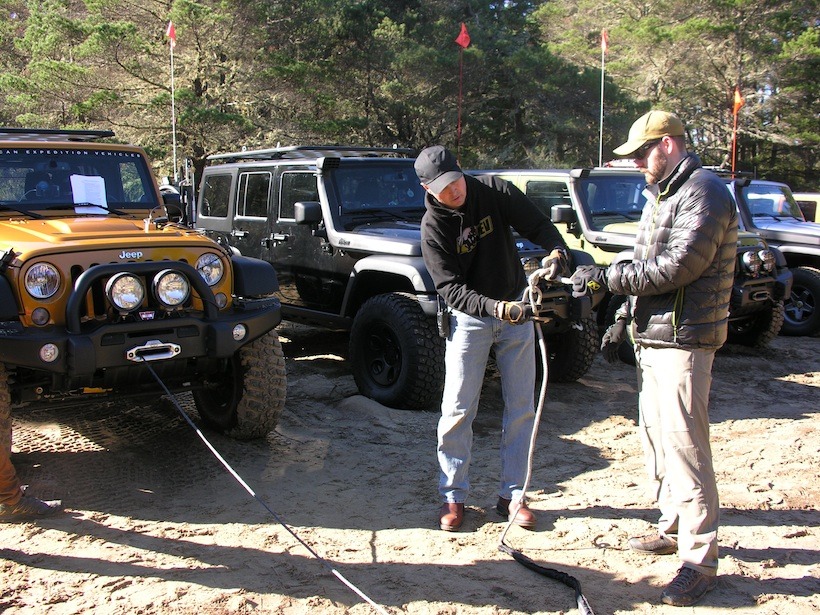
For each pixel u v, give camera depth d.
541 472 4.71
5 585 3.27
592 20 37.00
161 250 4.54
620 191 8.33
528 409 3.90
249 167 7.80
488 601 3.16
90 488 4.37
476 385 3.80
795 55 31.31
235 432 5.14
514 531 3.84
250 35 24.28
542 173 8.42
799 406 6.25
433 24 32.50
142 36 22.66
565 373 6.70
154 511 4.08
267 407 4.98
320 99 27.14
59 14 22.98
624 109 31.44
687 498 3.19
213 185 8.48
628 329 3.79
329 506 4.16
